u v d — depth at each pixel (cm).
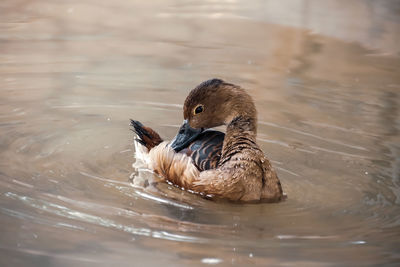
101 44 1864
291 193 1044
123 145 1229
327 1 2206
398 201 1016
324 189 1061
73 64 1670
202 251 827
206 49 1858
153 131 1205
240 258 811
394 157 1190
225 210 972
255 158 1004
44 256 794
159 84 1549
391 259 816
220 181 1000
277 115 1377
